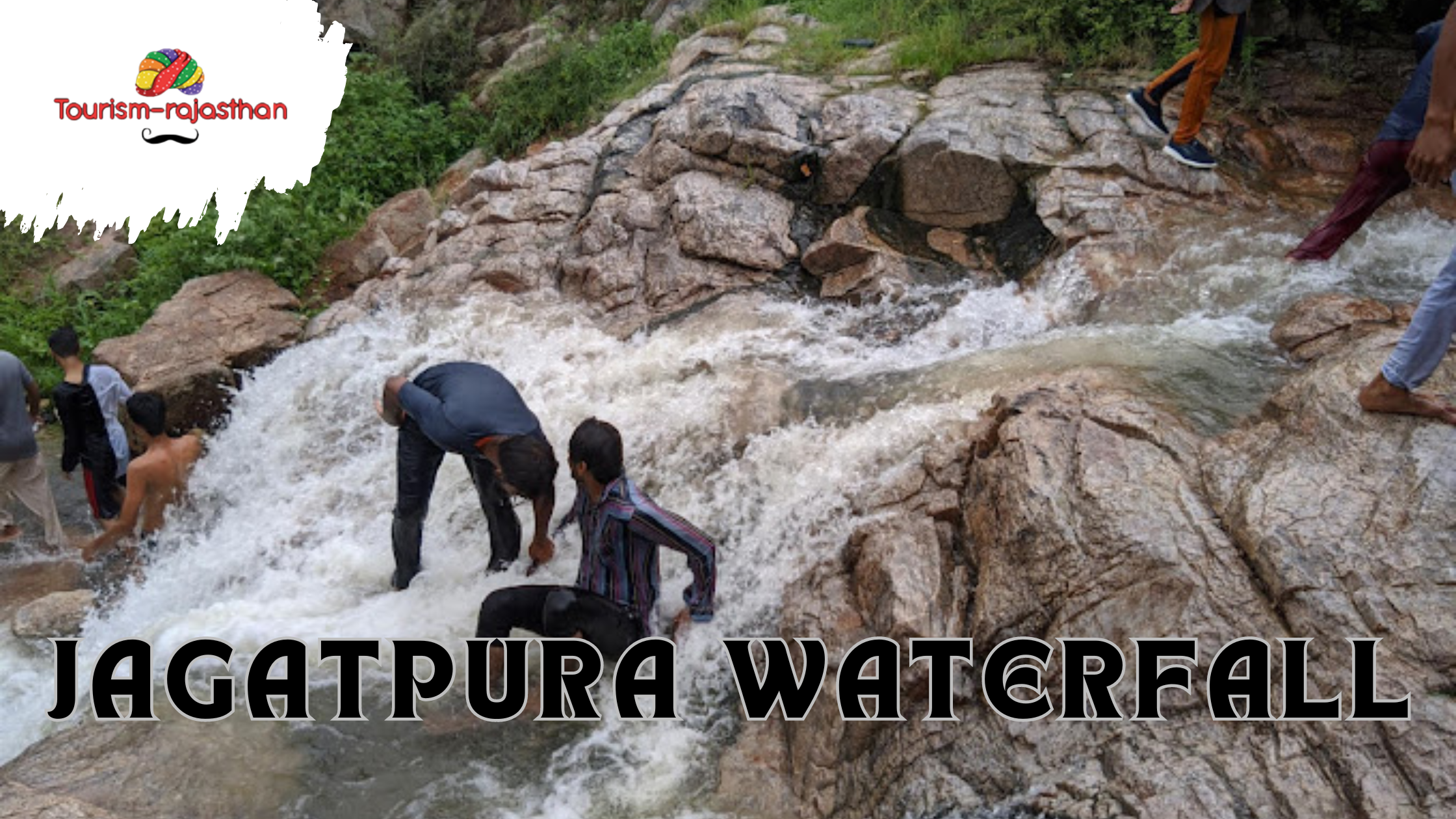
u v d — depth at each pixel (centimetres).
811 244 736
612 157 847
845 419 569
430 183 1056
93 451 676
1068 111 768
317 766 461
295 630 543
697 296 725
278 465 702
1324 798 336
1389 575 372
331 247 896
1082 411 472
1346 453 416
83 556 648
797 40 946
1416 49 568
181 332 796
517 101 1058
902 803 401
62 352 664
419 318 759
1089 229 675
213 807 441
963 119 759
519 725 479
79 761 466
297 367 763
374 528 630
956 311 655
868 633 455
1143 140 732
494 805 439
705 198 761
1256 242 650
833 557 495
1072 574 415
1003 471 457
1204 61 677
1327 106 754
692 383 631
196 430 757
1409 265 613
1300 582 378
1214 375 521
